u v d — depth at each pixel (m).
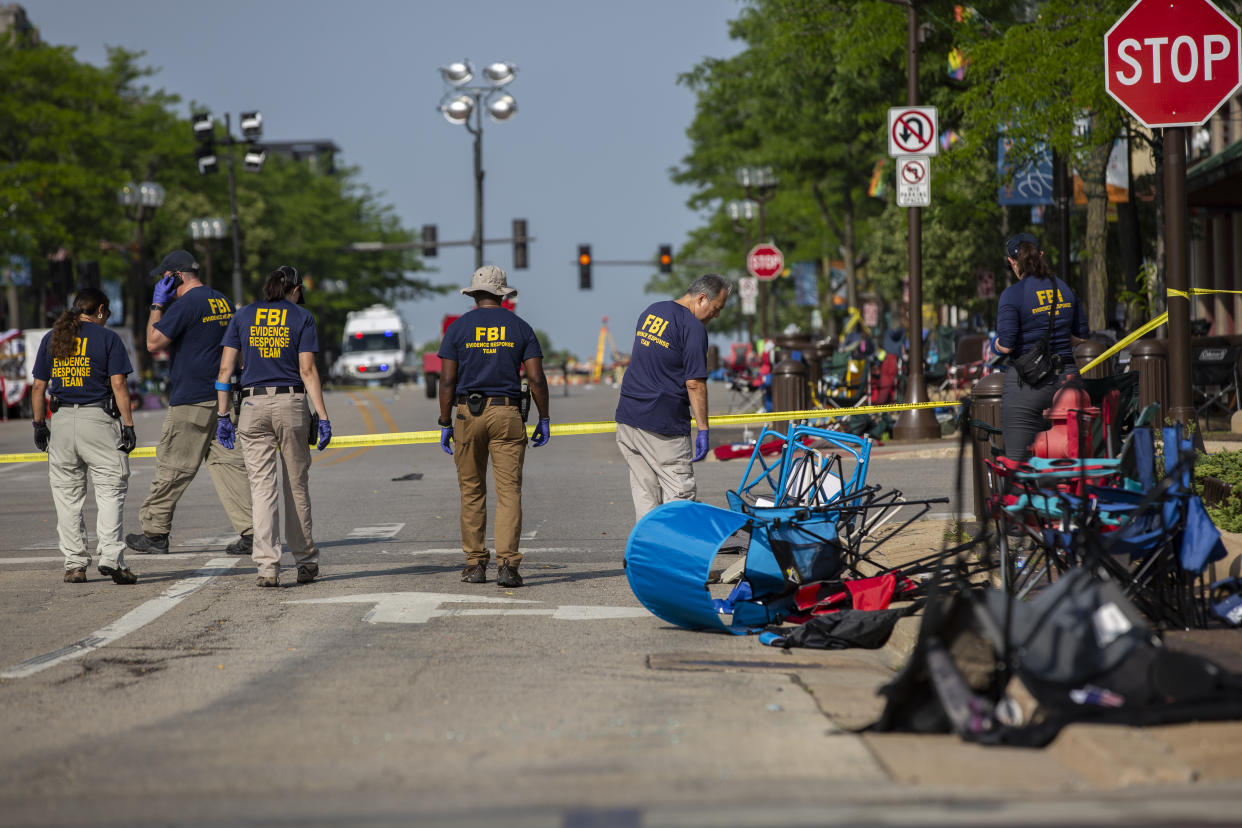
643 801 17.80
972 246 151.75
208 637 31.59
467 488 38.94
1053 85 82.56
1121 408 35.69
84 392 40.03
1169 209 37.84
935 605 21.83
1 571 43.03
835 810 17.19
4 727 23.38
